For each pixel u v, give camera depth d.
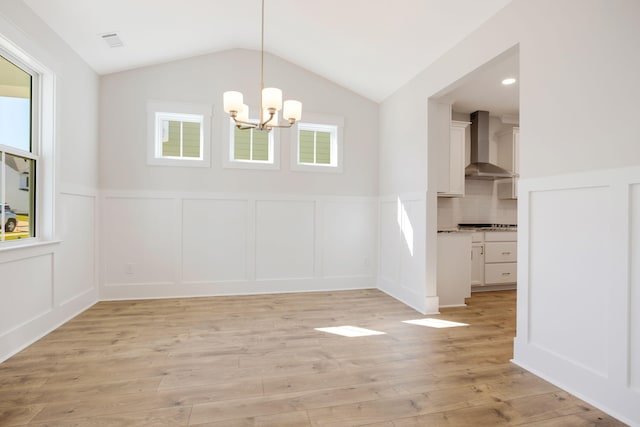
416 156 3.45
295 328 2.76
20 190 2.42
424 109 3.31
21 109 2.45
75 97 3.04
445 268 3.52
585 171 1.73
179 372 1.97
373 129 4.37
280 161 4.04
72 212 3.00
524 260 2.11
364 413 1.58
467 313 3.25
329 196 4.21
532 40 2.05
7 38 2.09
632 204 1.54
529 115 2.07
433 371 2.02
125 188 3.62
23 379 1.87
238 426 1.47
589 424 1.52
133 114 3.64
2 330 2.12
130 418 1.52
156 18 2.92
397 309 3.36
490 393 1.78
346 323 2.91
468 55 2.64
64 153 2.85
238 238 3.93
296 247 4.11
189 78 3.79
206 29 3.33
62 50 2.81
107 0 2.53
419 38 2.91
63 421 1.49
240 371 1.99
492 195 4.96
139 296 3.66
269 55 4.04
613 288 1.60
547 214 1.97
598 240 1.68
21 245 2.28
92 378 1.89
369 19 2.89
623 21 1.56
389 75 3.65
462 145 4.29
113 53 3.25
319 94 4.17
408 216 3.59
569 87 1.82
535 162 2.03
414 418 1.55
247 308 3.33
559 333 1.88
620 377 1.57
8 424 1.46
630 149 1.54
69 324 2.80
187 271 3.79
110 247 3.60
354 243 4.30
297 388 1.80
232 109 2.15
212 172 3.85
